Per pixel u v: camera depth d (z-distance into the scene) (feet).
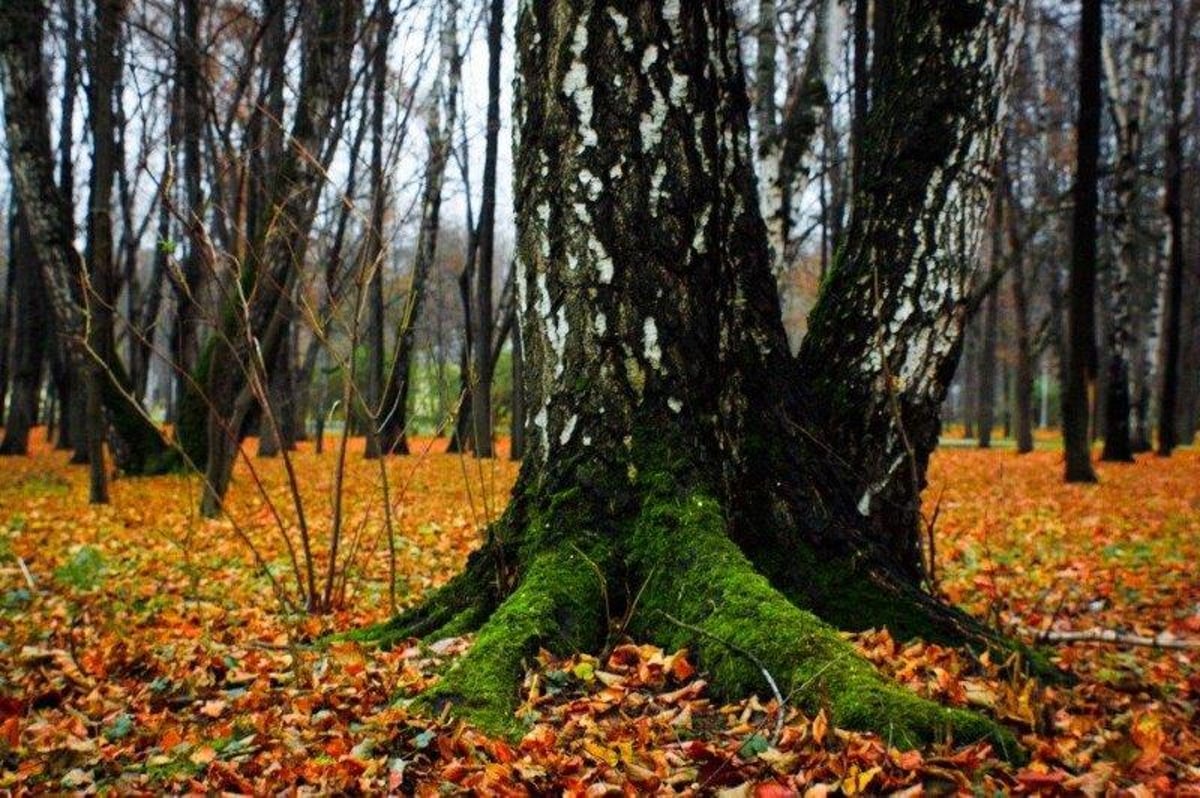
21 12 40.34
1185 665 15.21
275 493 41.78
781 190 36.52
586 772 9.02
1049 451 77.41
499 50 51.62
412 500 39.47
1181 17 68.95
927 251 14.44
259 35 31.14
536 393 12.87
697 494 11.91
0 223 92.63
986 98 14.47
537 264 12.78
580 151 12.42
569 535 12.07
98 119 36.81
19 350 72.69
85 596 19.98
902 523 14.52
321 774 9.15
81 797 9.09
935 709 9.36
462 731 9.51
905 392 14.46
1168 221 68.59
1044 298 121.90
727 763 8.94
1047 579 22.41
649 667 10.76
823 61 36.55
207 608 18.80
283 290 17.74
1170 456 66.08
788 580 12.61
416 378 69.51
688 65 12.59
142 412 16.44
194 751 10.05
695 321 12.48
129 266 59.98
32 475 51.98
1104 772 9.15
